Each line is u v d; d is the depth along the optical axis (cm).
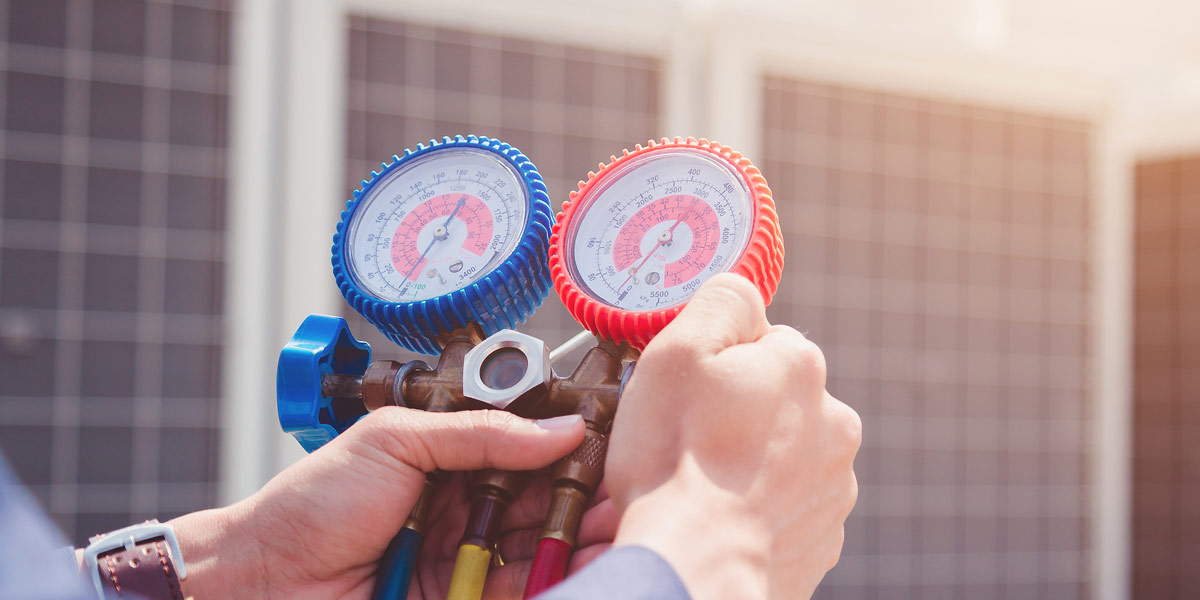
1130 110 285
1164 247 299
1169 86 280
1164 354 299
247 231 207
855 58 250
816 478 48
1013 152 272
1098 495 279
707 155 65
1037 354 275
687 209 64
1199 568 288
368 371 64
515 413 59
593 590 37
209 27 206
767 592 44
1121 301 282
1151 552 290
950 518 263
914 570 257
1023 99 271
